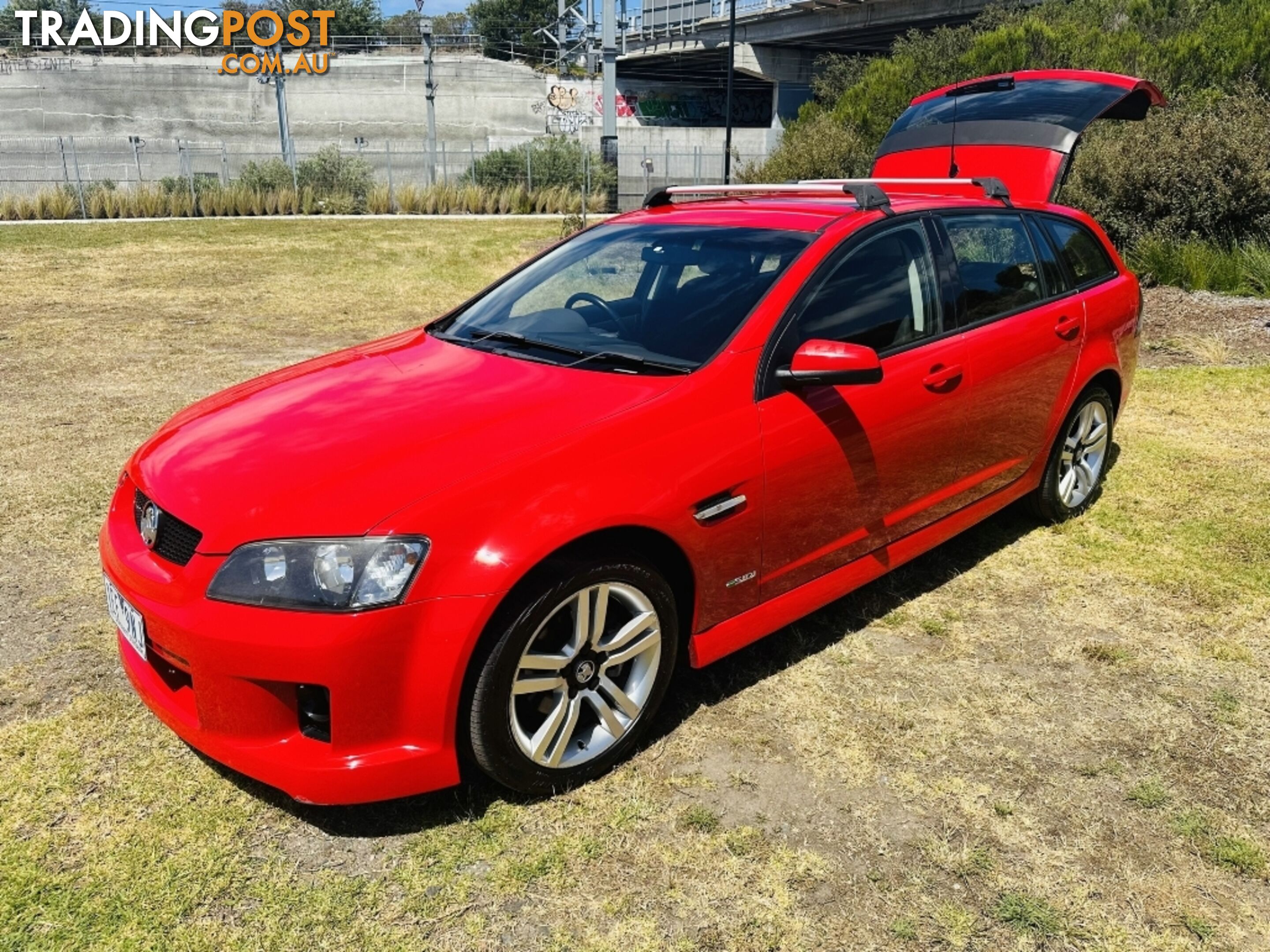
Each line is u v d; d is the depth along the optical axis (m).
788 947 2.26
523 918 2.33
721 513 2.88
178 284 12.75
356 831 2.61
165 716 2.64
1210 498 5.00
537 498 2.51
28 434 6.08
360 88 45.06
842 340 3.30
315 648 2.31
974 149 6.43
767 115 59.06
